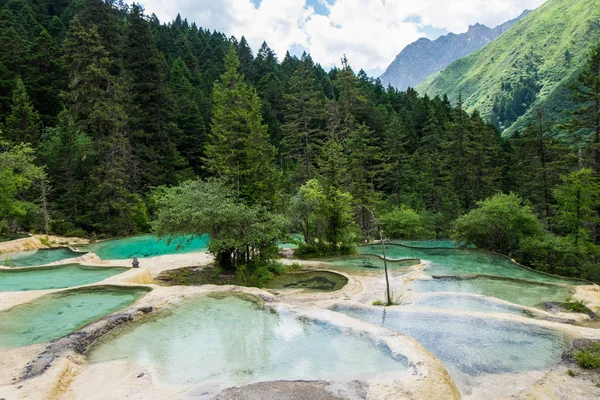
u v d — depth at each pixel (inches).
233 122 925.8
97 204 1279.5
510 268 753.0
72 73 1405.0
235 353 328.8
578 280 651.5
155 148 1649.9
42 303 470.9
